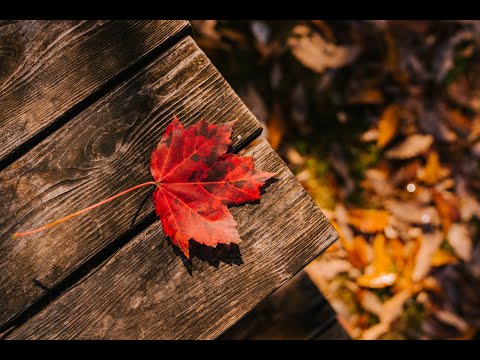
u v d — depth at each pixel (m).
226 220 0.46
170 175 0.47
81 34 0.49
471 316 0.76
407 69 0.85
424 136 0.82
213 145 0.47
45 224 0.47
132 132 0.48
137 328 0.47
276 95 0.83
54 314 0.47
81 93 0.49
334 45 0.85
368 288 0.77
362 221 0.79
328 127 0.83
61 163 0.48
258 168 0.48
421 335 0.76
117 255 0.48
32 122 0.48
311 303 0.64
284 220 0.48
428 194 0.80
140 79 0.49
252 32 0.84
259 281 0.47
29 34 0.49
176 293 0.47
